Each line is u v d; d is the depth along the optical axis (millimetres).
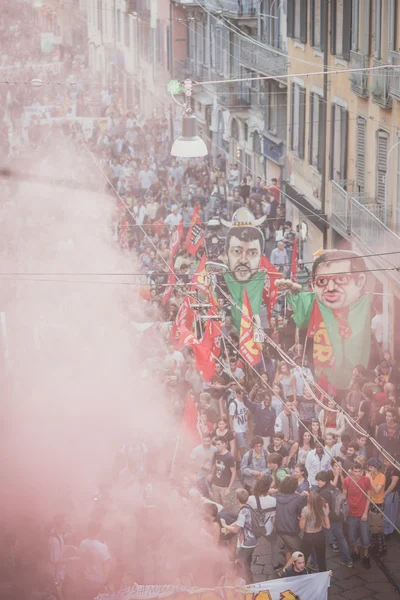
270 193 63250
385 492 29812
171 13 95938
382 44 46250
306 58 58688
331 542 29594
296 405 34312
